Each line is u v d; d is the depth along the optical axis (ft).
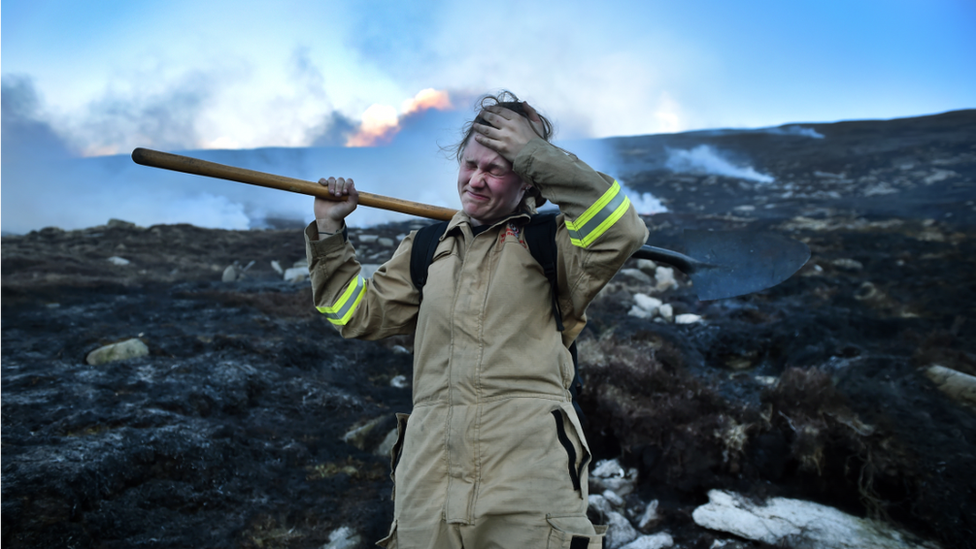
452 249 4.98
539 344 4.60
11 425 9.43
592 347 13.17
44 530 7.20
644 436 10.44
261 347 14.29
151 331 15.08
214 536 8.12
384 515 8.77
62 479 7.75
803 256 6.23
